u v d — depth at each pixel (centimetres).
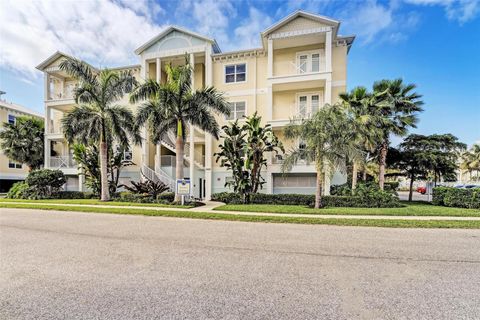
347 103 1423
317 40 1702
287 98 1834
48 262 459
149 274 402
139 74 2067
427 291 346
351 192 1355
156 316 278
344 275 402
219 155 1548
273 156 1739
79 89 1491
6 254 507
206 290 345
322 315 281
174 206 1268
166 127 1349
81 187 2020
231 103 1886
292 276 397
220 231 727
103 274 402
